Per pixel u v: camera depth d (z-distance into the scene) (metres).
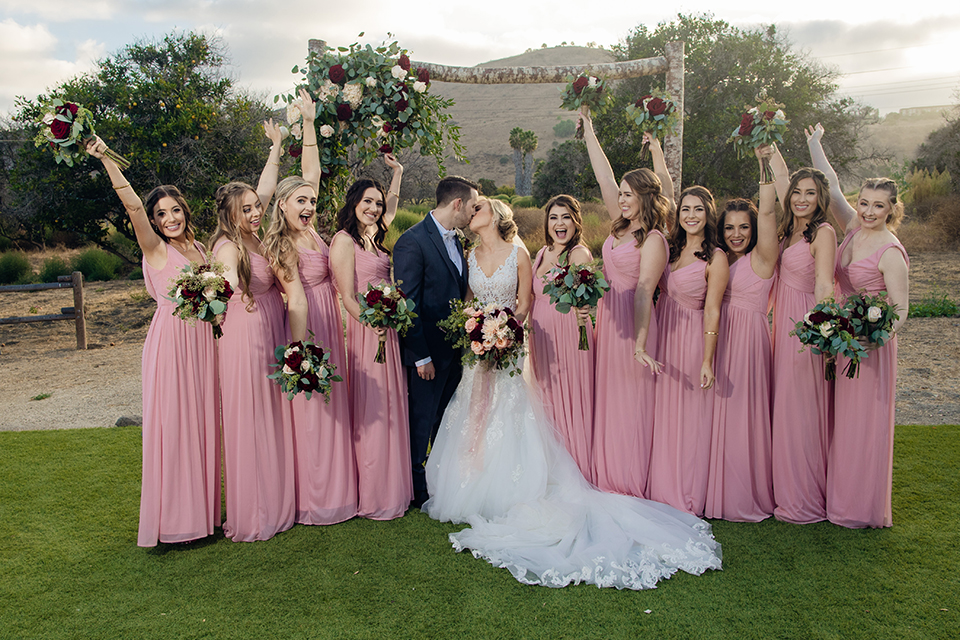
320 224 4.73
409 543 3.57
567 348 4.02
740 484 3.75
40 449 5.19
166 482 3.48
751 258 3.75
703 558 3.28
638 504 3.75
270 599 3.03
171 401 3.46
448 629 2.78
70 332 11.02
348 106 4.31
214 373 3.62
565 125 78.00
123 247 19.30
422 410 4.08
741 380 3.74
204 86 15.52
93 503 4.15
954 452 4.70
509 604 2.96
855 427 3.59
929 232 16.05
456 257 4.06
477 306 3.79
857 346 3.25
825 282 3.59
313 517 3.79
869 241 3.64
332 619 2.86
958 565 3.20
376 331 3.62
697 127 18.08
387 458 3.88
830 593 3.00
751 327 3.74
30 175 15.78
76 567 3.36
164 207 3.55
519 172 43.34
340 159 4.54
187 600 3.04
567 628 2.77
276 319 3.71
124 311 12.58
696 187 3.79
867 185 3.57
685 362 3.82
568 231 4.02
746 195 18.33
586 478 4.07
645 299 3.78
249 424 3.56
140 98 14.76
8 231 21.12
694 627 2.76
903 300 3.50
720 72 18.64
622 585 3.09
